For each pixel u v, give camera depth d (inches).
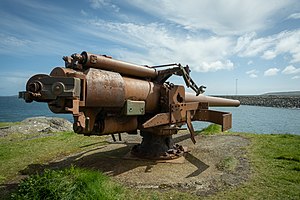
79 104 153.4
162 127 224.8
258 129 668.7
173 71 237.0
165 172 206.5
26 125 506.0
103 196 145.8
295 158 238.4
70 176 155.4
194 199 158.1
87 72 164.6
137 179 191.2
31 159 261.3
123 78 200.2
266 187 175.3
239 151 277.3
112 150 289.3
